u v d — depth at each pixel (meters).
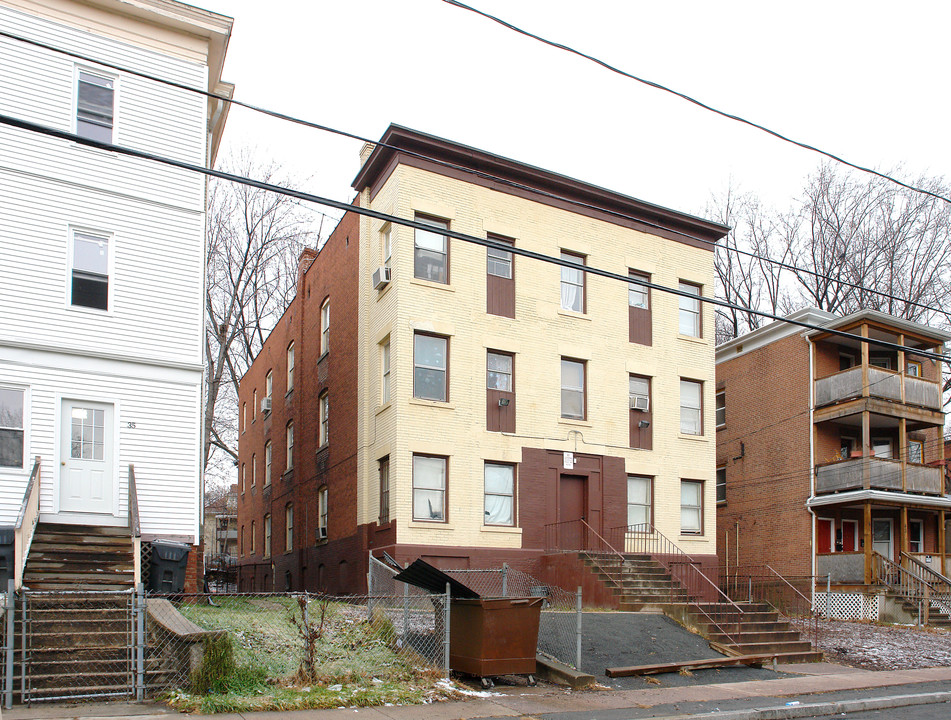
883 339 30.75
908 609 25.97
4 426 16.59
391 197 23.38
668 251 27.31
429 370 22.83
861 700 13.62
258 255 41.88
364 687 12.07
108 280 17.97
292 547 31.72
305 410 31.16
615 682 14.44
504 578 17.47
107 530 16.77
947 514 33.00
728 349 34.25
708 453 27.00
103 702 11.05
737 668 16.70
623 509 24.88
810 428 30.23
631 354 26.00
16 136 17.41
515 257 24.48
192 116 19.31
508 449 23.36
